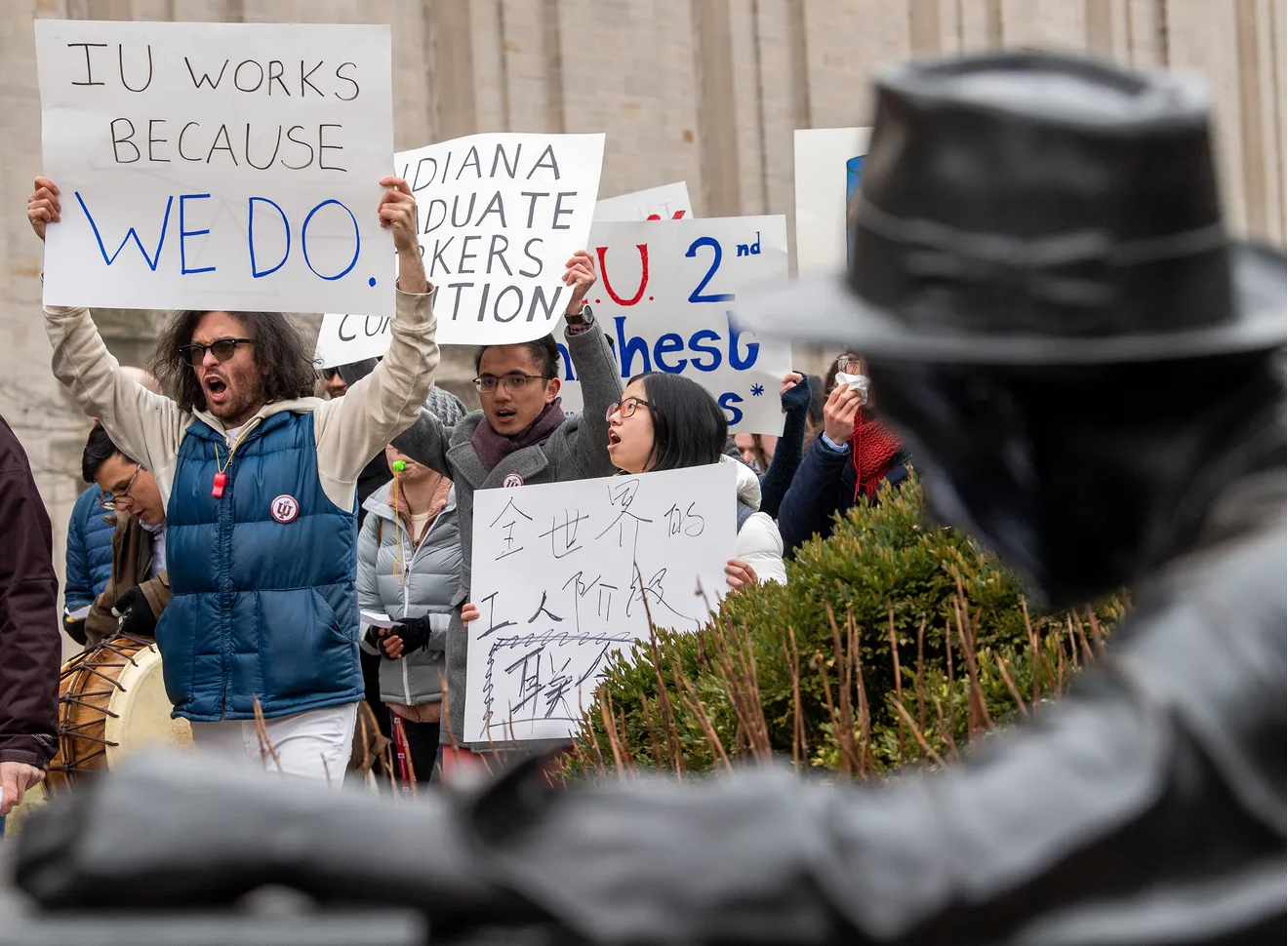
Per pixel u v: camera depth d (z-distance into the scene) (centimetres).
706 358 625
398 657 538
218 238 450
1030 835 80
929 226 96
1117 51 1418
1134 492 100
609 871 81
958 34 1318
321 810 85
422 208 561
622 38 1113
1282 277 105
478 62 1048
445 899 84
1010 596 279
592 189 547
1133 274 92
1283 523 93
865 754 245
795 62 1230
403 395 429
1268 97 1548
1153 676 84
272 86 450
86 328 447
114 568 552
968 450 105
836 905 77
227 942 81
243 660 413
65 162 450
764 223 621
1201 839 82
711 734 254
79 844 83
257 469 421
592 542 443
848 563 294
